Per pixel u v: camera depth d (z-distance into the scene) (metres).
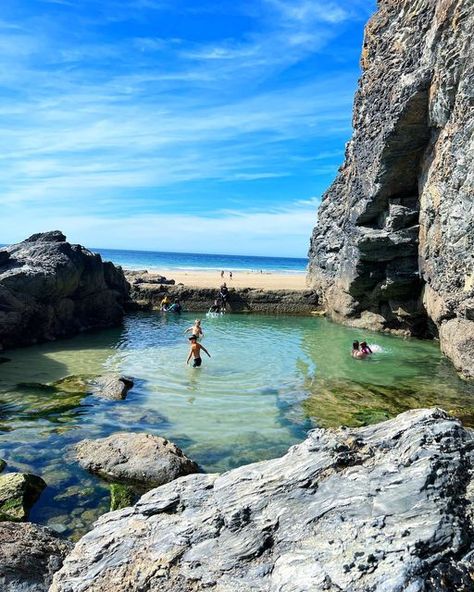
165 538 4.55
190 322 29.14
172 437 10.19
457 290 16.20
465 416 11.61
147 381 14.59
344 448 4.84
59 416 11.29
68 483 8.03
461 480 4.26
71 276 22.73
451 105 15.76
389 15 20.67
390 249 22.14
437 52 16.02
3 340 18.89
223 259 195.75
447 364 17.80
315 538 4.02
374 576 3.52
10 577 5.05
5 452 9.19
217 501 4.84
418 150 19.73
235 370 16.34
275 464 5.07
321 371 16.52
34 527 6.11
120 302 32.25
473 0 13.68
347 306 28.00
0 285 18.91
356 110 25.00
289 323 29.30
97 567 4.51
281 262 188.12
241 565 4.04
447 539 3.68
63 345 20.39
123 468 8.28
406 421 5.09
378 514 4.01
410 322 24.06
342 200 29.94
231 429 10.70
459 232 15.36
